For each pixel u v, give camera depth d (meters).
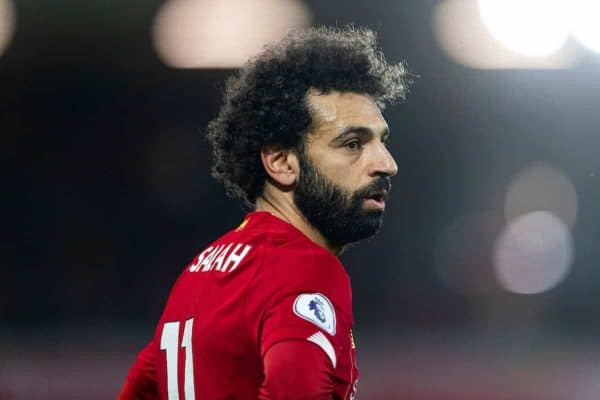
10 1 47.00
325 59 9.01
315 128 8.87
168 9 47.53
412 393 35.16
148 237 49.09
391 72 9.49
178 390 8.88
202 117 49.31
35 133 48.97
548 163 52.22
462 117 50.34
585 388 35.97
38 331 46.28
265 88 9.12
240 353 8.26
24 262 48.16
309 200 8.91
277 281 8.18
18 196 48.72
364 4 45.12
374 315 50.53
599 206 52.72
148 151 49.44
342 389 8.21
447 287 51.75
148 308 48.53
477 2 45.97
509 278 52.41
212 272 8.90
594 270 52.94
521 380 37.53
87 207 49.03
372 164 8.84
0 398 33.12
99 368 37.91
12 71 48.28
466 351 43.88
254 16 46.12
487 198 52.03
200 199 49.34
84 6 47.56
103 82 49.03
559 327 51.41
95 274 48.53
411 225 51.72
